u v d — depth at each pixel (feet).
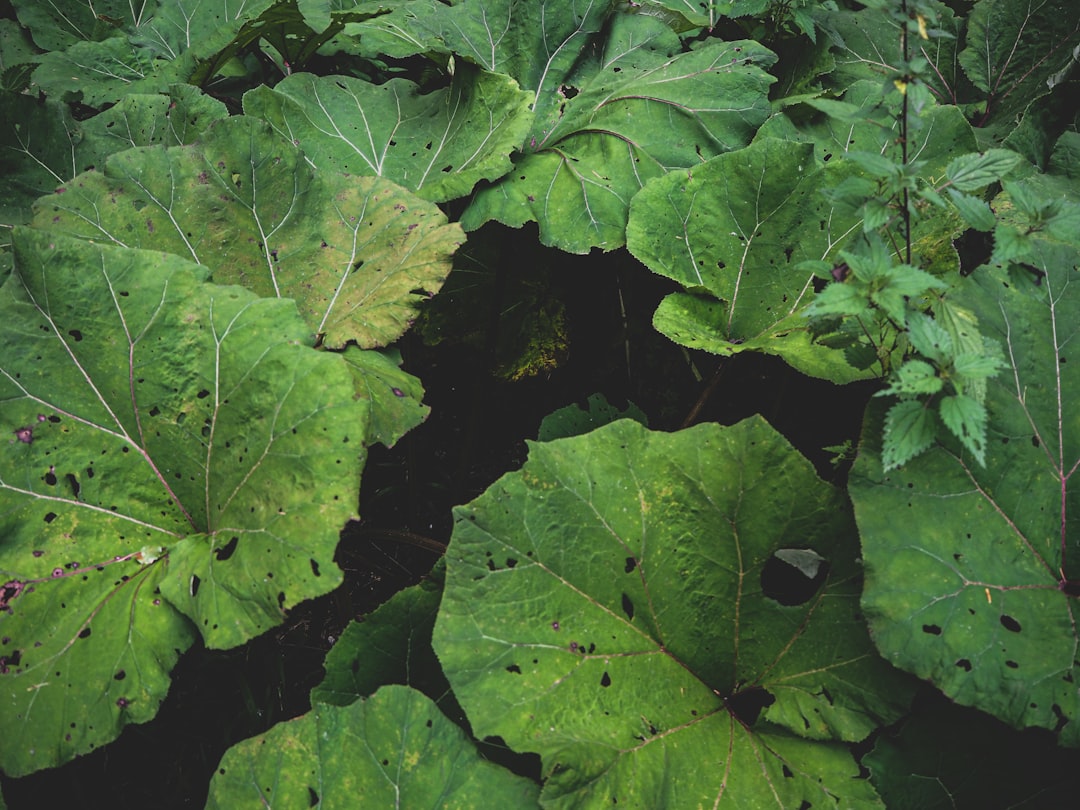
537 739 3.00
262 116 4.50
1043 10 5.07
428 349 5.15
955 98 5.25
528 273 4.94
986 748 3.16
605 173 4.32
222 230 4.02
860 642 3.24
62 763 3.12
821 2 5.34
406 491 4.83
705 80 4.46
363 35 4.63
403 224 4.03
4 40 5.55
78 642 3.28
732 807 3.04
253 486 3.34
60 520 3.45
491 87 4.49
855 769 3.14
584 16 4.85
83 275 3.59
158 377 3.53
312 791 3.06
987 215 3.01
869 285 2.93
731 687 3.39
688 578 3.36
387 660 3.46
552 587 3.24
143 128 4.47
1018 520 3.17
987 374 2.83
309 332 3.48
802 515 3.35
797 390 4.70
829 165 4.06
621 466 3.37
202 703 4.13
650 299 4.96
